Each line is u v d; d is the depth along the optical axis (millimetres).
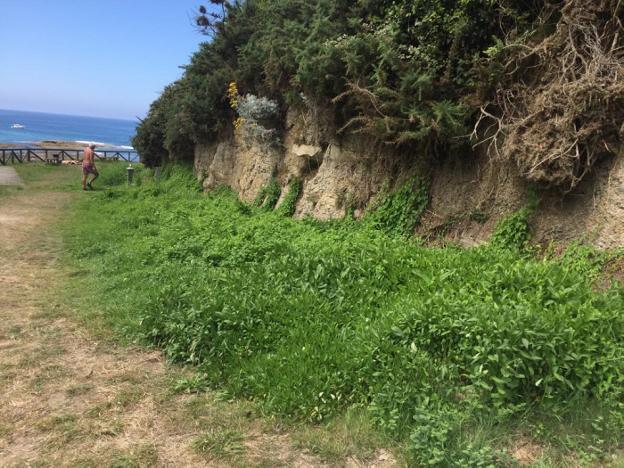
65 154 37375
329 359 3803
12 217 12266
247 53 12164
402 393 3295
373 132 6883
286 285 5133
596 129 4832
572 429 3156
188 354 4375
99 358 4512
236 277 5465
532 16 5852
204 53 15344
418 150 6793
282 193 10547
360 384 3609
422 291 4594
